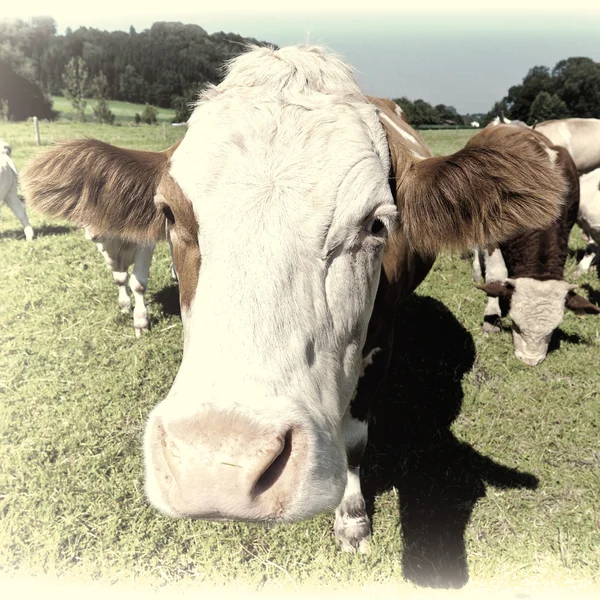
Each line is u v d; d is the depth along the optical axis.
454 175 2.23
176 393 1.67
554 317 4.96
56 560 3.21
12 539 3.29
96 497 3.59
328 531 3.45
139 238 2.62
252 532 3.41
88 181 2.34
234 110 2.05
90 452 3.93
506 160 2.11
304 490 1.63
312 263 1.84
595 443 4.20
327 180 1.88
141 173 2.43
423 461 4.03
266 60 2.33
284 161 1.89
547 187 2.10
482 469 3.95
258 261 1.73
